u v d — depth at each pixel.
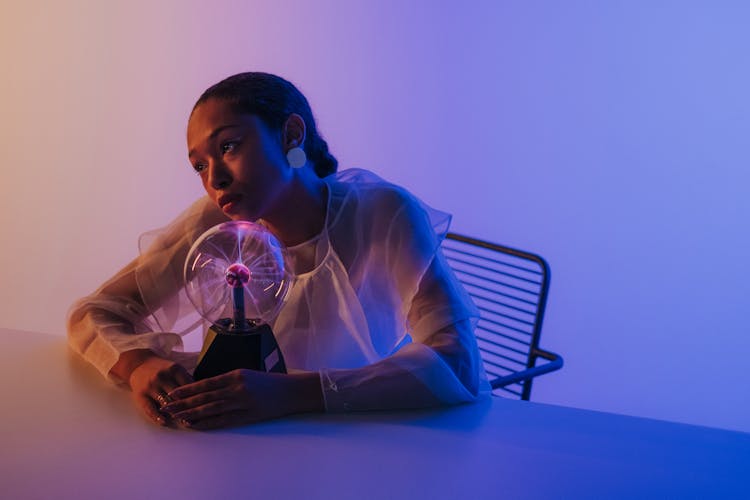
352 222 1.21
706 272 2.81
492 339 3.10
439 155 3.03
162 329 1.25
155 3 3.27
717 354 2.85
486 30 2.88
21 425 0.87
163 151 3.37
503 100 2.91
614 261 2.90
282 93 1.09
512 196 2.97
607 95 2.79
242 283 0.98
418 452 0.83
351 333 1.20
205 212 1.29
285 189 1.13
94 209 3.49
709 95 2.68
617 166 2.83
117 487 0.74
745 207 2.72
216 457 0.81
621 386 2.97
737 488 0.78
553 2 2.79
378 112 3.07
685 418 2.92
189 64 3.27
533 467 0.80
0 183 3.58
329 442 0.85
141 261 1.25
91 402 0.94
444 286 1.13
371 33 3.03
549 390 3.05
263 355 0.98
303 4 3.09
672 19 2.67
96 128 3.44
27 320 3.58
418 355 0.99
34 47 3.46
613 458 0.83
